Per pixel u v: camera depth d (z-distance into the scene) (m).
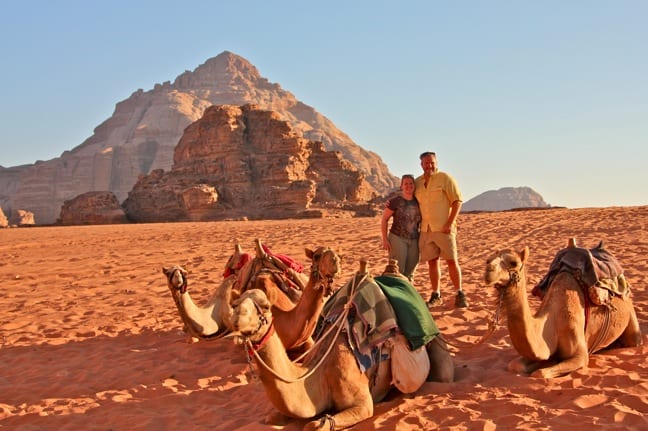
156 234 42.72
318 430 5.90
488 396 6.94
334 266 7.35
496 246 24.12
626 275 14.94
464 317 11.11
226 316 5.90
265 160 122.00
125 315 13.68
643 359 8.01
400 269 11.59
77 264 25.03
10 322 13.63
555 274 8.12
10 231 66.38
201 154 125.69
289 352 8.30
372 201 122.94
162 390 8.16
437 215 11.41
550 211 45.56
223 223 65.44
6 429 7.26
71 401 8.04
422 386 7.26
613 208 42.62
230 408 7.38
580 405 6.55
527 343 7.07
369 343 6.55
